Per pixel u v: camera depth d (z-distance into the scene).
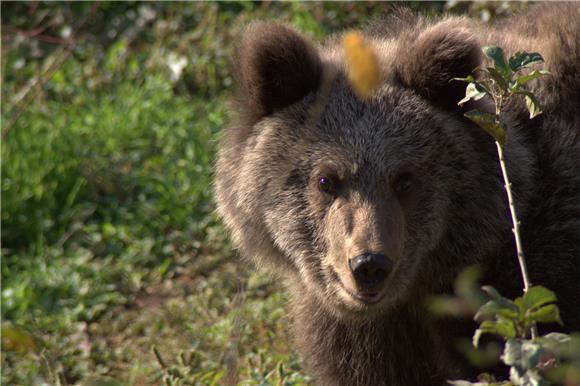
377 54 9.91
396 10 11.55
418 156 9.35
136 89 18.44
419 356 10.43
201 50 19.41
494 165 9.49
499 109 7.93
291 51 9.85
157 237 15.89
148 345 13.40
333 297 9.59
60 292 14.70
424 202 9.40
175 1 20.69
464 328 9.77
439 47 9.54
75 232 15.94
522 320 6.55
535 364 6.53
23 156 16.56
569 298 9.50
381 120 9.47
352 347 10.45
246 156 10.05
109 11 21.12
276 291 14.09
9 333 11.41
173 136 17.33
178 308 14.15
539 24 10.94
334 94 9.75
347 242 8.98
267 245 10.15
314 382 11.09
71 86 19.11
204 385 10.99
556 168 9.73
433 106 9.63
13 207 16.03
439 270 9.77
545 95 10.03
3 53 19.72
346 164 9.32
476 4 16.92
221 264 15.14
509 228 9.55
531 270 9.57
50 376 11.83
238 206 10.20
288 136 9.77
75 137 17.06
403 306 10.18
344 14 18.92
